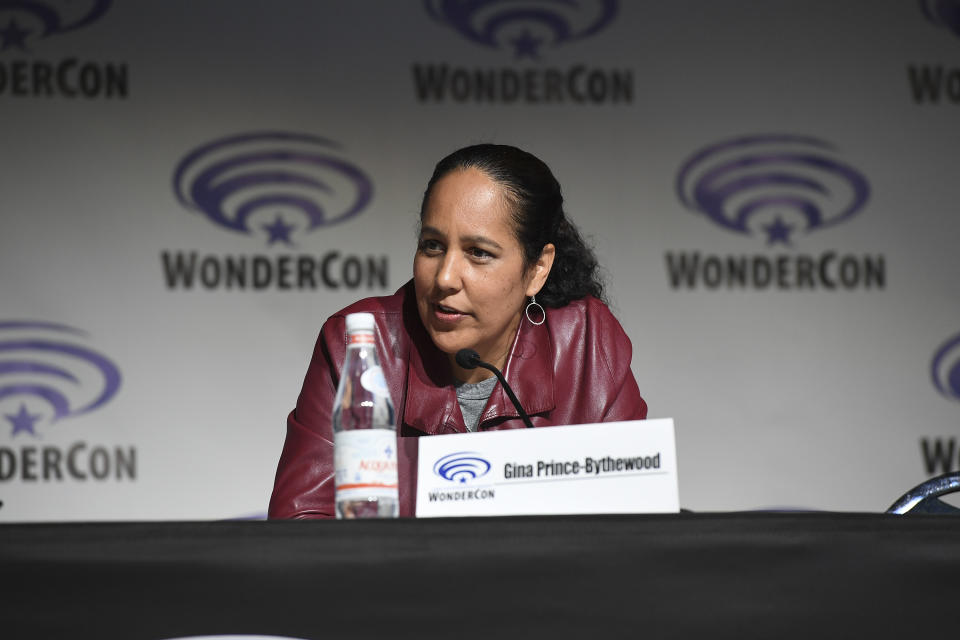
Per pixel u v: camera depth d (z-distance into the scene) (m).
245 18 14.06
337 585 4.08
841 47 14.62
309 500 6.54
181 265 13.65
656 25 14.50
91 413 13.35
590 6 14.47
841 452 14.16
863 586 4.27
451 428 6.93
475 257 6.70
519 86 14.32
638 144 14.38
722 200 14.38
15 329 13.34
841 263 14.38
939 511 7.48
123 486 13.33
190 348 13.59
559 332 7.40
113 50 13.80
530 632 4.12
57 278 13.45
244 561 4.06
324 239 13.91
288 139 13.98
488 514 4.87
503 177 6.74
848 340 14.29
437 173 6.87
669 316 14.20
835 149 14.51
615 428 4.92
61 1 13.77
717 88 14.49
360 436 4.75
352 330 5.41
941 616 4.27
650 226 14.28
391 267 13.98
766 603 4.22
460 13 14.34
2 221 13.43
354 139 14.08
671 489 4.87
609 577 4.19
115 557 4.02
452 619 4.10
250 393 13.62
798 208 14.41
